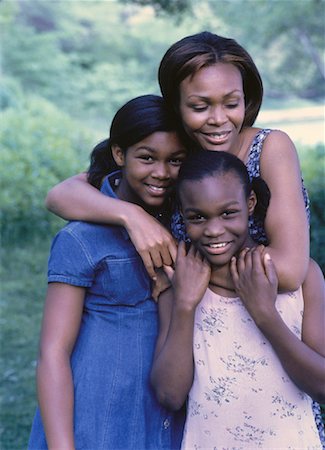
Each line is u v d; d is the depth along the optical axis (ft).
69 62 76.28
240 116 8.18
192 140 8.36
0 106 53.93
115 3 82.89
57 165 41.14
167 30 82.84
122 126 8.32
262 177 8.38
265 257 7.91
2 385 19.19
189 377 8.24
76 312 8.60
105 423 8.50
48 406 8.29
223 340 8.23
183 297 8.05
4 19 71.87
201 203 7.68
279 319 7.86
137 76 79.71
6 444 15.92
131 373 8.62
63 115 53.16
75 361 8.63
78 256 8.54
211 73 8.02
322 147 47.11
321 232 26.32
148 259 8.26
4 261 31.83
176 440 8.86
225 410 8.25
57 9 81.46
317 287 8.38
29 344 22.26
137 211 8.41
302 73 86.58
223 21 76.64
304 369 7.87
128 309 8.71
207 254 7.92
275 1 75.25
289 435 8.23
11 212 35.58
